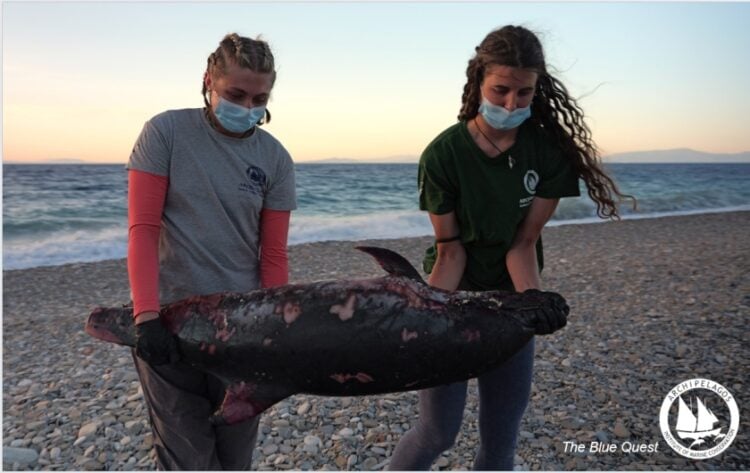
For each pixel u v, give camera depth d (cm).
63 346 738
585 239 1602
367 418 510
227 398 248
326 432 488
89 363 672
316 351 234
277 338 238
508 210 306
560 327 251
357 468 439
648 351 646
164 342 254
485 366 243
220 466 298
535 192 313
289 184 299
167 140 269
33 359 689
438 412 317
